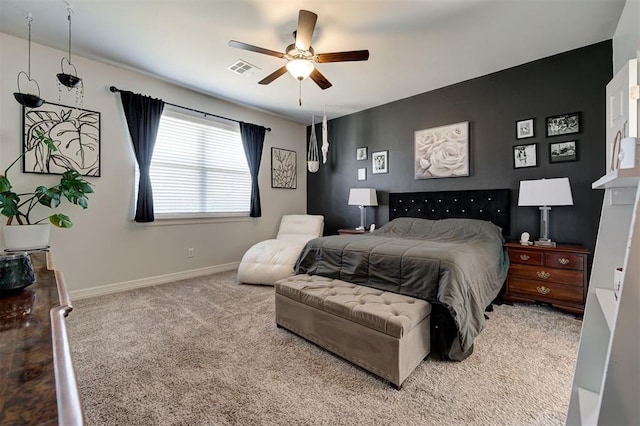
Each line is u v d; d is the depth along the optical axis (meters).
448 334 1.87
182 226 3.92
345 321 1.83
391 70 3.31
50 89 2.87
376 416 1.39
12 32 2.62
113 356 1.92
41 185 2.83
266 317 2.58
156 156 3.67
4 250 2.41
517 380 1.66
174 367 1.80
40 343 0.60
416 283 1.97
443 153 3.81
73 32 2.61
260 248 3.80
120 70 3.30
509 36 2.63
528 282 2.78
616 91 2.13
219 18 2.39
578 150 2.88
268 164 5.02
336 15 2.32
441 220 3.46
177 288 3.45
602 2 2.17
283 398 1.52
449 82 3.66
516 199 3.26
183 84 3.74
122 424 1.34
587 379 1.10
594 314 1.11
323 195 5.41
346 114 4.96
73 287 3.03
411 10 2.26
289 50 2.37
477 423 1.34
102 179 3.21
